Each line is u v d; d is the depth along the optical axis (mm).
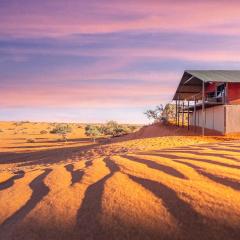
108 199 5340
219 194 5000
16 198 6207
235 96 36094
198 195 5035
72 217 4926
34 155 36406
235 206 4523
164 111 71812
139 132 49281
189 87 42469
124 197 5340
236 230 3959
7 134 98375
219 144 11234
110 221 4609
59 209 5273
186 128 44312
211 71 38031
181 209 4656
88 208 5141
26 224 4918
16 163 28141
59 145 55000
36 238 4484
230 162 7113
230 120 35844
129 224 4457
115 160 8891
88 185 6355
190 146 11570
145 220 4500
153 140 27391
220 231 3994
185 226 4223
